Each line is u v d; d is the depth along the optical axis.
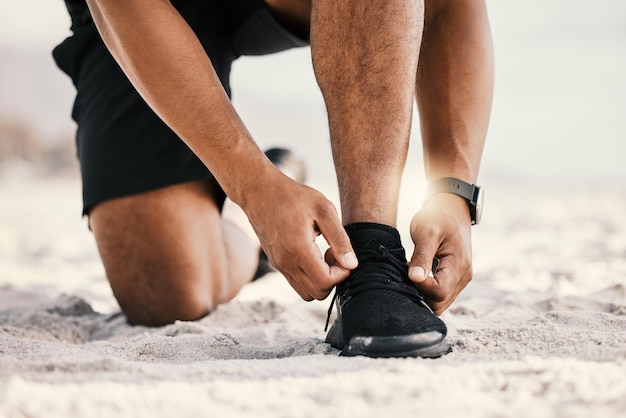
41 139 18.00
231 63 2.48
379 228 1.51
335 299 1.54
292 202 1.43
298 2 2.32
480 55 1.91
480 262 3.53
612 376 1.17
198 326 2.05
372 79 1.53
